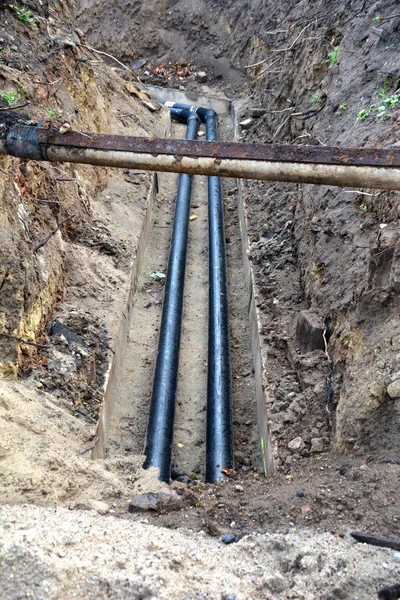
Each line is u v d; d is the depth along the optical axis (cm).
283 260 900
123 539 383
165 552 364
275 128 1295
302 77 1190
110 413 707
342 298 680
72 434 567
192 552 376
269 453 614
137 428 712
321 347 681
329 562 376
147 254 1080
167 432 671
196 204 1280
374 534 422
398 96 815
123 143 526
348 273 696
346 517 447
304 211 913
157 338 866
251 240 1010
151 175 1209
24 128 539
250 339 870
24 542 350
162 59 2002
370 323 595
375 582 366
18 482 475
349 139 854
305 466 548
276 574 361
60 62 988
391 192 666
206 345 870
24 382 592
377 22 995
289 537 413
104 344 727
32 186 756
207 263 1074
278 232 986
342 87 981
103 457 641
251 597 338
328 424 597
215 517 465
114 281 834
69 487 491
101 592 327
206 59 1941
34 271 657
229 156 509
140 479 536
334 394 610
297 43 1326
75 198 891
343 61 1027
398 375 518
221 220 1149
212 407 715
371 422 525
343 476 493
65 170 891
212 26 1959
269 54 1619
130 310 869
